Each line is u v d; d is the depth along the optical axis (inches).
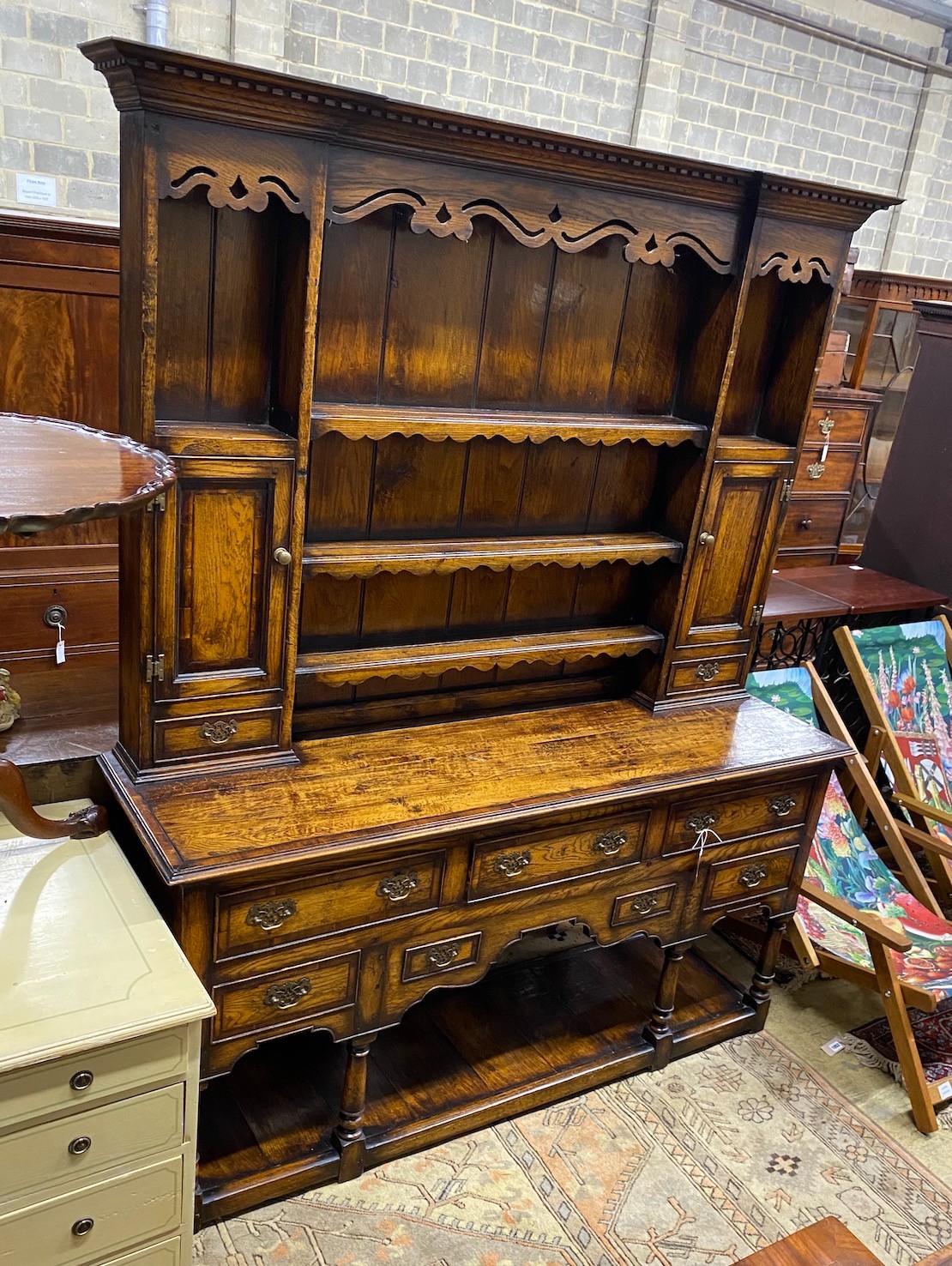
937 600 147.4
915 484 154.5
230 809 74.4
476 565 85.8
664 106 186.2
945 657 138.3
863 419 173.6
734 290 89.5
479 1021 102.7
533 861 83.7
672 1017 106.0
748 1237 83.0
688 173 81.9
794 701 117.1
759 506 101.1
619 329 91.7
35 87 136.2
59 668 109.8
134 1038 59.0
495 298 84.0
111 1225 64.4
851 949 105.7
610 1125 93.6
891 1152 94.2
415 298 80.4
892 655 132.9
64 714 87.0
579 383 91.6
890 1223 86.0
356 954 76.8
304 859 69.6
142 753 75.4
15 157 138.5
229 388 74.1
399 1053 96.8
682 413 96.9
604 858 88.3
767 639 144.0
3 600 110.0
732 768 92.6
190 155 62.2
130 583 72.4
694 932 98.5
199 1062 67.3
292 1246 77.9
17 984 60.3
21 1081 56.1
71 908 67.9
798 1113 97.8
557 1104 95.7
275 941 72.3
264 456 71.7
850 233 93.4
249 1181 80.1
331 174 68.2
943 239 244.2
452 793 81.3
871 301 185.8
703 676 105.8
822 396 165.9
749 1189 88.0
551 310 87.2
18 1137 57.9
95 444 62.4
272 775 80.4
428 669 88.1
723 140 200.1
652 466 100.2
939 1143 96.2
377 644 90.4
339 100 63.9
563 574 99.3
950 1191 90.4
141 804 73.5
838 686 149.1
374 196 70.6
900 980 97.8
